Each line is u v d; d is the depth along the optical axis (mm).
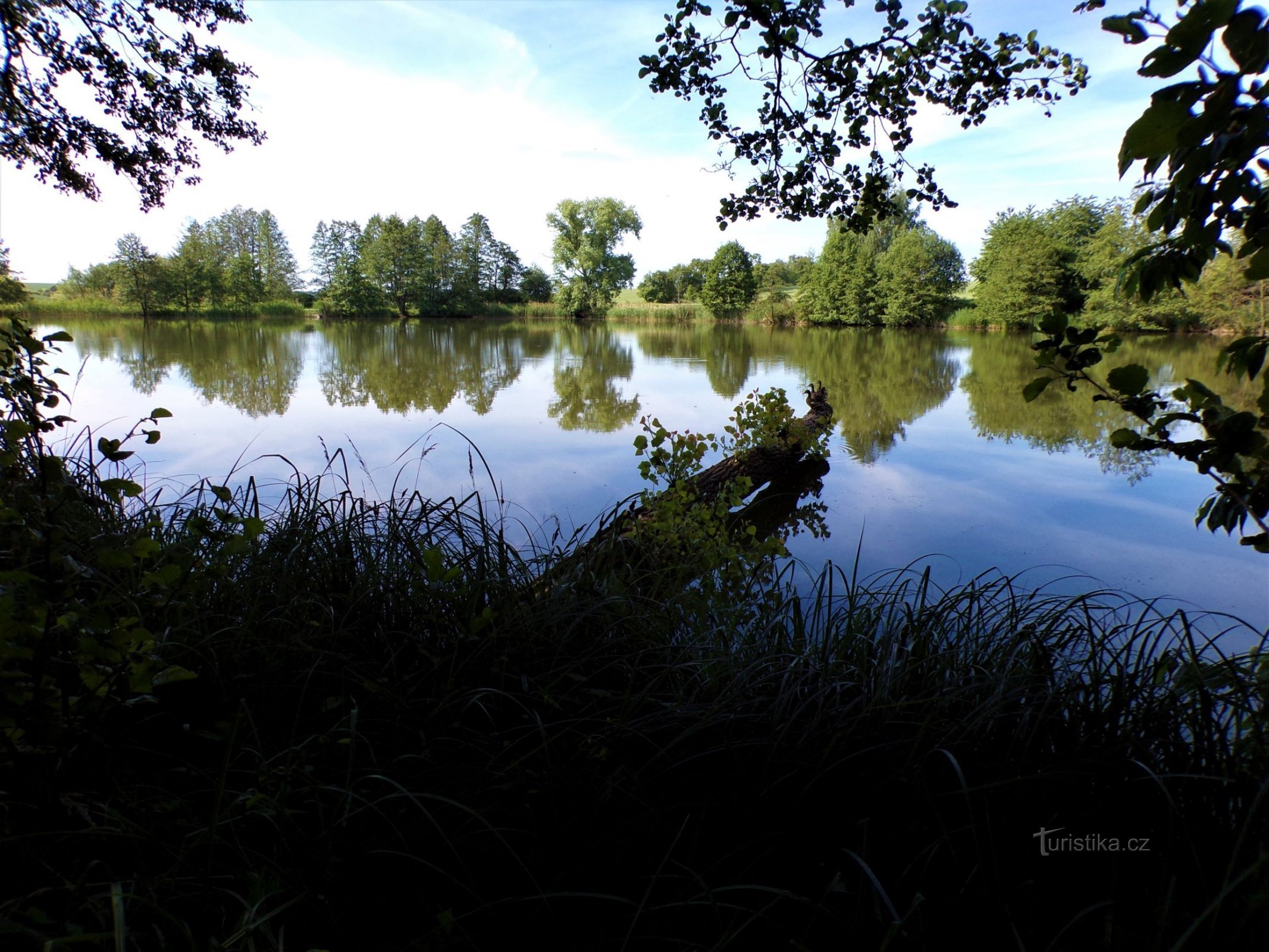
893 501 5215
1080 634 2064
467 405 9484
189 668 1702
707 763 1572
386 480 5414
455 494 5012
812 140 3438
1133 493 5391
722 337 28109
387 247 46875
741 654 2115
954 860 1275
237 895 1110
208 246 48594
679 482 3650
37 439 1571
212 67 7211
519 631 2061
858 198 3529
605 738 1590
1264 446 1194
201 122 7449
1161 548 4160
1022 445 7188
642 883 1345
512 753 1621
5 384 1482
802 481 5832
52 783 1206
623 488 5266
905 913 1195
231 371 13008
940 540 4340
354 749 1415
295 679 1769
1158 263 1211
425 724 1689
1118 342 1332
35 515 1194
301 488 2643
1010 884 1318
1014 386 11945
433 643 2041
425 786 1508
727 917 1281
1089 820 1442
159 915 1118
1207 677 1683
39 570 1257
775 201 3607
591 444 6949
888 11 3074
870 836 1396
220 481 5105
